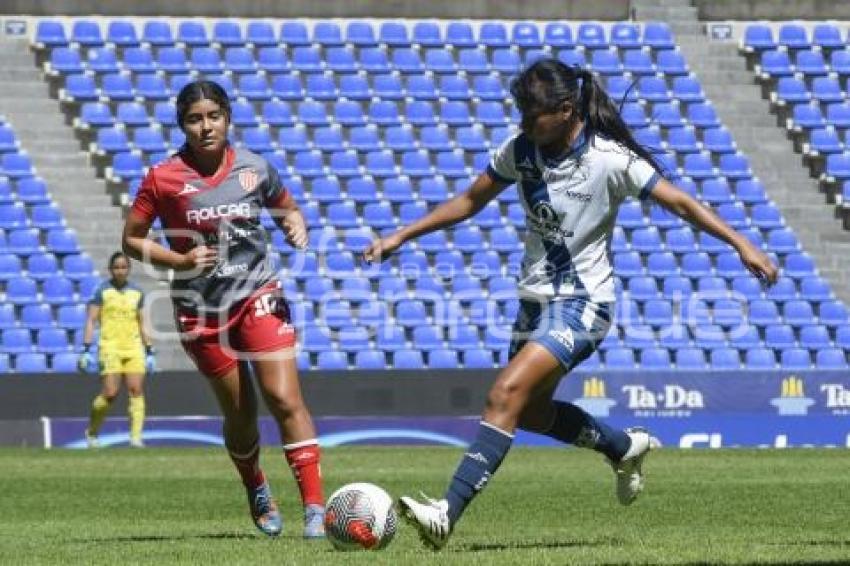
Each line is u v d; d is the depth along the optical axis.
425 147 112.00
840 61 122.31
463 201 31.16
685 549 30.69
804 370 92.62
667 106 117.31
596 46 120.31
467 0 120.81
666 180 29.73
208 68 113.50
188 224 33.72
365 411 88.88
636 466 34.44
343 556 29.03
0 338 95.56
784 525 39.72
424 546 31.77
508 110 115.69
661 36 121.62
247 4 117.62
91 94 110.44
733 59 122.12
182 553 30.56
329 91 114.31
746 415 91.12
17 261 99.81
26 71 111.12
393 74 116.00
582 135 29.92
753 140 118.19
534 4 121.88
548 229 30.33
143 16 116.12
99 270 102.19
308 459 34.12
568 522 41.00
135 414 82.75
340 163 109.44
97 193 106.75
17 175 105.00
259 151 109.31
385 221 106.81
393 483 56.62
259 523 35.69
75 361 95.56
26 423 86.12
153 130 109.44
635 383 91.19
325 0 118.81
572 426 33.09
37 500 50.62
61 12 114.50
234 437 34.84
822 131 117.25
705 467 67.19
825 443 91.56
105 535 37.56
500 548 31.41
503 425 29.31
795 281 107.25
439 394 89.75
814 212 114.31
